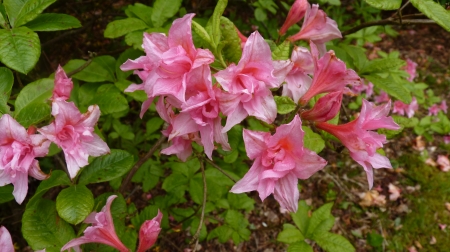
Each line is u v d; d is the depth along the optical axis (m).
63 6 0.57
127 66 0.23
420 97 0.63
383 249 0.64
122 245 0.25
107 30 0.34
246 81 0.19
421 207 0.69
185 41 0.19
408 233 0.66
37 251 0.23
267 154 0.20
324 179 0.72
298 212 0.38
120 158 0.27
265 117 0.20
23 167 0.21
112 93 0.32
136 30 0.35
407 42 1.01
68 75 0.35
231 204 0.48
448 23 0.23
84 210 0.24
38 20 0.27
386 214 0.68
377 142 0.21
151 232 0.24
